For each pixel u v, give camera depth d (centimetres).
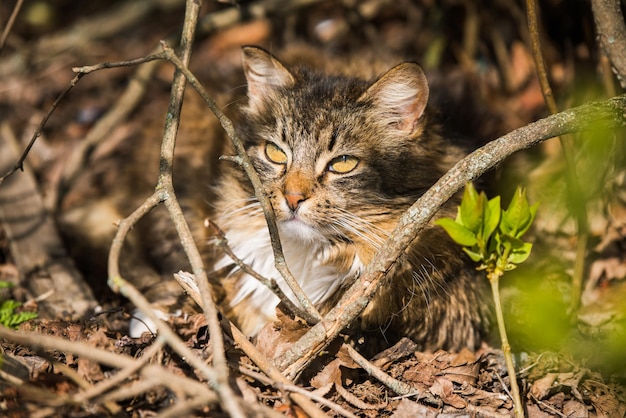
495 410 608
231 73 913
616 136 794
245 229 695
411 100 695
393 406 593
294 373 551
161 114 902
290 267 684
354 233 673
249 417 488
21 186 888
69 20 1156
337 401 586
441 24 999
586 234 724
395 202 681
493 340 712
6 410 501
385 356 637
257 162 696
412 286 664
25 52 1059
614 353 661
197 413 507
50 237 826
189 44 626
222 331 583
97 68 577
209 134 777
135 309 696
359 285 548
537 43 670
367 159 681
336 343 598
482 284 714
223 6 1034
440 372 634
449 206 677
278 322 610
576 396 632
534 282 752
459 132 795
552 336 636
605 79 804
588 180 803
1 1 1069
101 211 862
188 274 594
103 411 512
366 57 888
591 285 770
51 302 729
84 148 930
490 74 986
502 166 785
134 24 1122
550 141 861
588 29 893
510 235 521
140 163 860
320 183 666
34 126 1020
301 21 1078
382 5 1053
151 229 793
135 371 474
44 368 561
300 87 711
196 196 756
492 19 991
